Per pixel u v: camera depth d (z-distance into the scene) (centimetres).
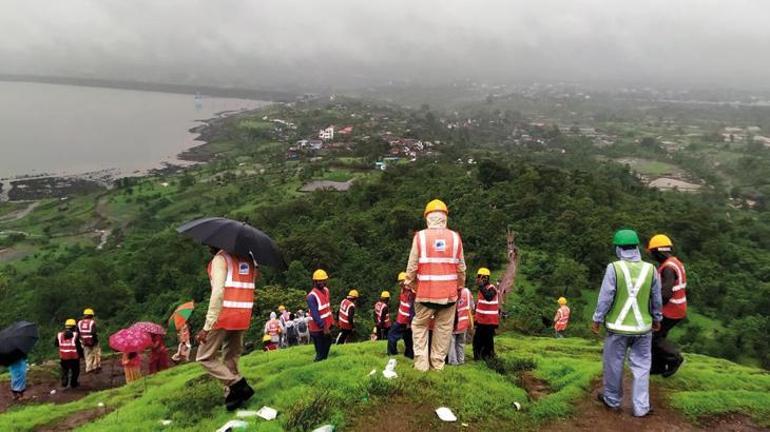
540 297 4100
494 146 18512
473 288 4025
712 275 5131
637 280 751
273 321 1891
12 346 1437
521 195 6356
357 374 862
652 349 930
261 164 15000
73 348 1580
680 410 808
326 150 16012
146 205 11462
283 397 807
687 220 6044
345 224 6225
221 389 900
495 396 830
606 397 805
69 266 6938
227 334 778
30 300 5381
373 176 10888
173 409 864
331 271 5078
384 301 1620
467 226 5512
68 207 11869
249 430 703
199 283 5038
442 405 784
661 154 17412
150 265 6247
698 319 4469
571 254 4947
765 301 4531
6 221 11162
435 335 888
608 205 6750
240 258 764
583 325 3478
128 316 4969
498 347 1523
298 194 10100
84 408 1083
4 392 1555
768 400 834
